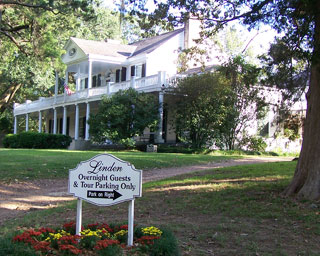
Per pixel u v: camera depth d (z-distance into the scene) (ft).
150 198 31.65
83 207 30.68
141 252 15.97
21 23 86.53
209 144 83.15
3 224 26.81
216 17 37.17
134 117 82.94
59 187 43.19
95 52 107.65
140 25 37.91
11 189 41.34
